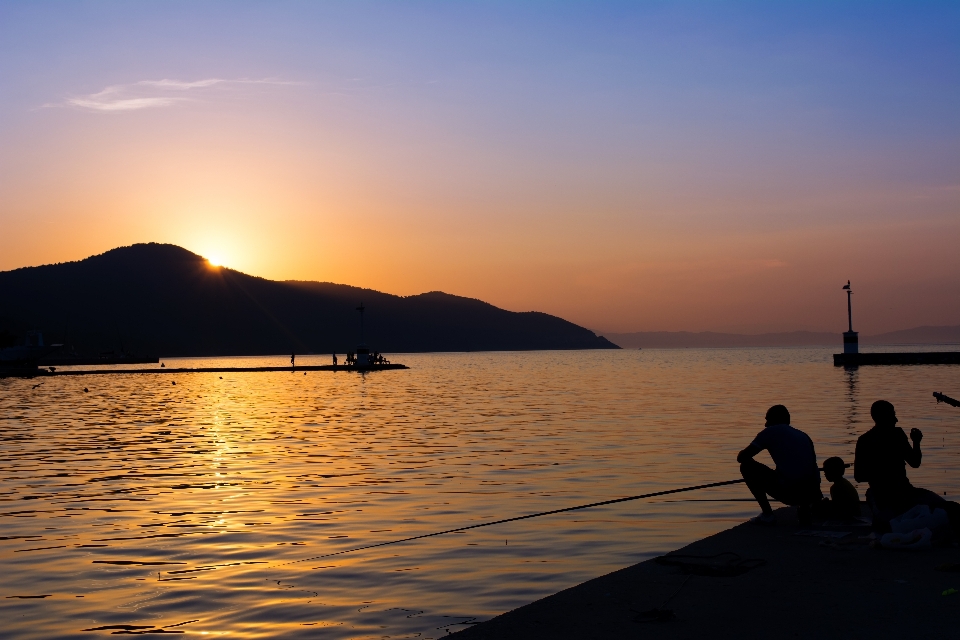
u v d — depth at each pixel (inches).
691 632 272.7
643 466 852.6
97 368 6712.6
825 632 268.5
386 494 719.1
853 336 4261.8
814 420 1317.7
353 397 2395.4
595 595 320.8
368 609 398.0
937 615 282.0
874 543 383.9
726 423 1337.4
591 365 6441.9
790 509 482.0
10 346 7367.1
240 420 1601.9
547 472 827.4
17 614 397.1
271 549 523.8
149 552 518.6
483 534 558.9
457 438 1189.7
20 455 1050.1
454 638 276.5
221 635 363.9
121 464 951.0
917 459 407.8
